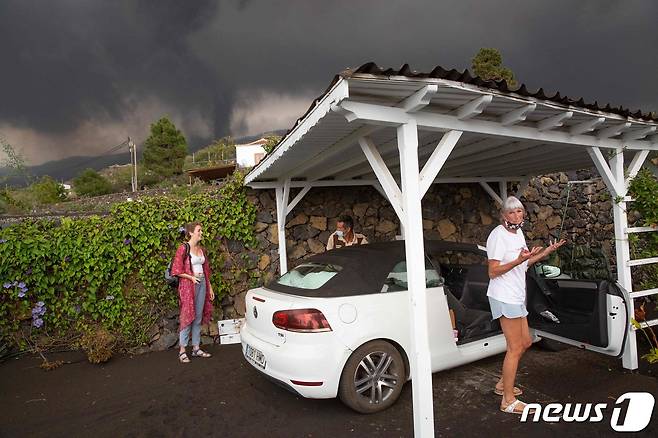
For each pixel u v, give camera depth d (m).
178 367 5.08
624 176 4.52
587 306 4.23
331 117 3.04
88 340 5.30
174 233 6.02
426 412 2.94
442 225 8.00
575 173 8.94
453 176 7.46
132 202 5.98
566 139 4.05
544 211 8.67
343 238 5.80
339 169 5.36
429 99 2.77
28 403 4.17
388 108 2.94
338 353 3.43
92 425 3.67
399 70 2.57
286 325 3.47
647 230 4.52
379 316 3.66
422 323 2.97
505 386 3.51
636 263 4.43
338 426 3.43
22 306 5.46
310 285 3.84
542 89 3.16
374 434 3.28
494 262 3.39
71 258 5.59
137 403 4.09
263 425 3.53
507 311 3.37
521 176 7.85
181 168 41.59
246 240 6.57
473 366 4.60
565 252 6.82
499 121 3.54
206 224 6.26
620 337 3.99
